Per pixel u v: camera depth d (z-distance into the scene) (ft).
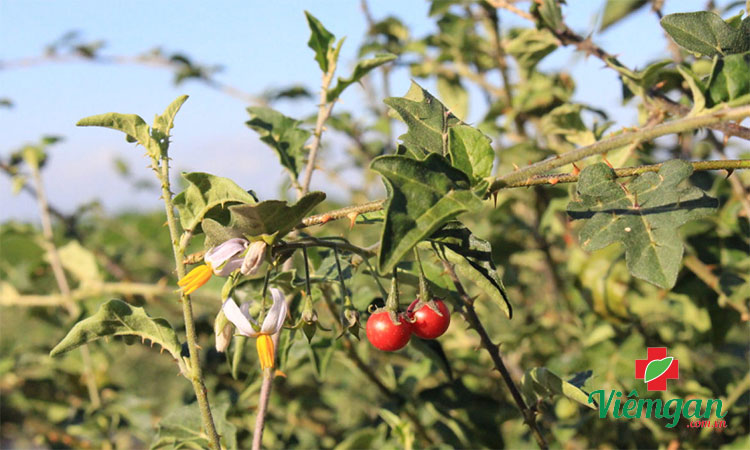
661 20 4.68
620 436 8.59
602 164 4.25
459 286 5.32
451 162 4.23
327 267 6.05
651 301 8.84
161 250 15.11
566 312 10.71
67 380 11.44
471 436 7.88
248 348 8.69
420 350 6.69
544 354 9.69
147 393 12.53
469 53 10.71
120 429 10.64
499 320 11.46
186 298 4.55
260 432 5.62
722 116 3.99
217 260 4.14
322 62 6.48
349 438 7.87
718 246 8.45
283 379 10.59
